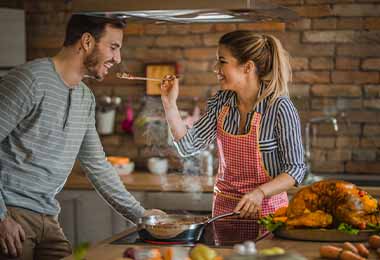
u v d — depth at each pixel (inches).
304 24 218.4
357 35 215.8
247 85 144.3
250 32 144.4
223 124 147.9
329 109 218.4
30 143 135.9
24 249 138.7
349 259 103.6
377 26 214.4
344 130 218.1
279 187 135.0
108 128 230.2
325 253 106.7
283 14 147.3
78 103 141.6
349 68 216.8
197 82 226.5
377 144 216.2
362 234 118.2
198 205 199.5
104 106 231.8
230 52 143.0
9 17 213.5
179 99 227.6
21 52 216.8
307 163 217.9
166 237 119.0
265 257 84.2
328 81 218.2
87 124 145.0
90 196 206.8
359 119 217.0
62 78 138.6
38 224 140.3
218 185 151.2
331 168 219.1
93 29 136.7
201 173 216.7
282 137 140.7
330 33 217.0
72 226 208.2
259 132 142.9
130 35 230.1
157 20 145.0
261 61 142.7
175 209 200.8
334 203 121.0
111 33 138.4
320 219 119.6
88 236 207.6
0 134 131.3
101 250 114.4
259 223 125.1
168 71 227.0
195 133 150.9
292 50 219.6
